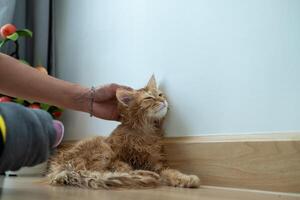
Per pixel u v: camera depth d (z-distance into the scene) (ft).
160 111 3.23
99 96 3.19
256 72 2.81
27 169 4.12
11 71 2.49
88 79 4.53
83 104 3.14
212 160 2.98
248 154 2.75
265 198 2.22
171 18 3.52
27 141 1.54
